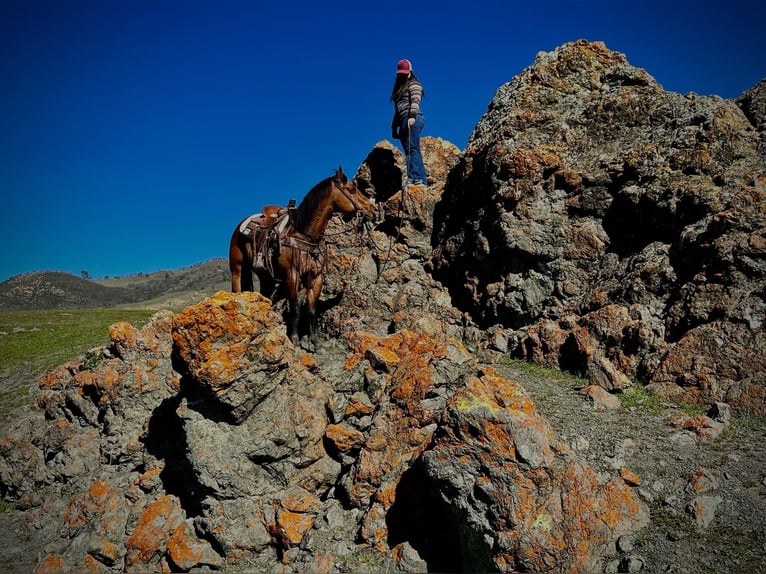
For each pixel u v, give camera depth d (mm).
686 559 6504
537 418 7363
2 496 11750
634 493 7598
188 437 8703
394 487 8281
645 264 11766
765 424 8727
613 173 13281
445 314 14258
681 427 8969
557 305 13031
